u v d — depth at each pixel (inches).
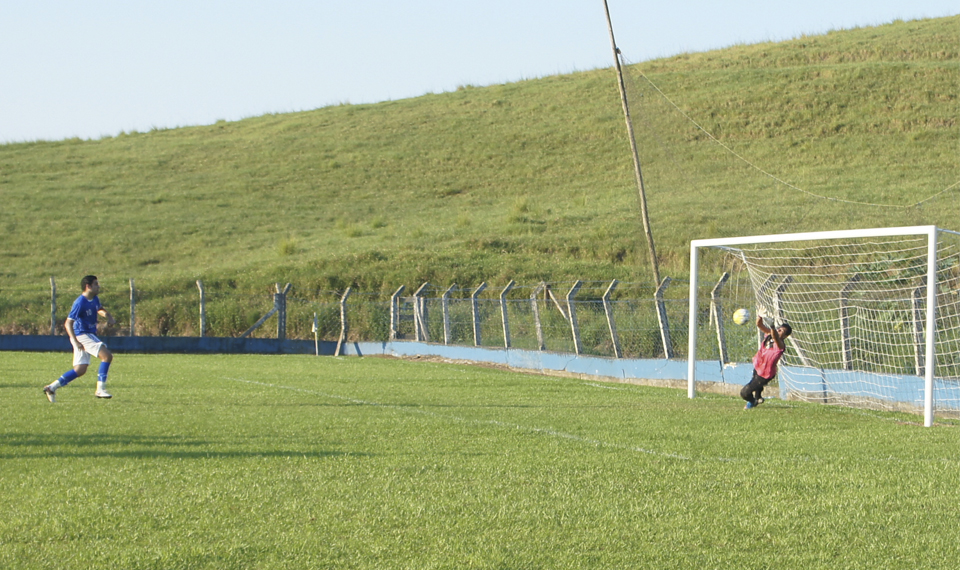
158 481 822.5
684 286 3034.0
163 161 6820.9
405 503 750.5
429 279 3710.6
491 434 1134.4
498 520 701.3
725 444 1080.2
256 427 1166.3
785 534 669.9
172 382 1828.2
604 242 4160.9
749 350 2118.6
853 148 5674.2
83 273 4279.0
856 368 1814.7
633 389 1909.4
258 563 592.7
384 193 5910.4
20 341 2881.4
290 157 6845.5
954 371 1734.7
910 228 1391.5
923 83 6545.3
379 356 2957.7
